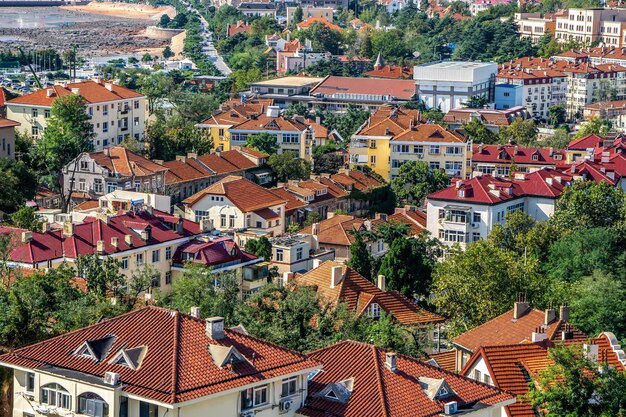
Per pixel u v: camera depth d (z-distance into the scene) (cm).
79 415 10938
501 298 19438
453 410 11606
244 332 12300
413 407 11550
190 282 16512
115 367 11031
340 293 18438
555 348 12962
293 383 11456
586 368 12512
